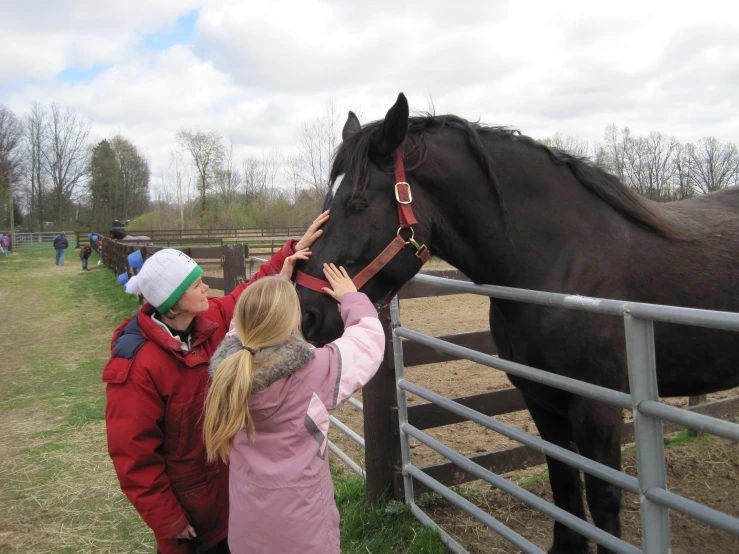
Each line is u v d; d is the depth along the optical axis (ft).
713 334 6.72
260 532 4.98
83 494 11.97
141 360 5.72
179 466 6.05
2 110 194.59
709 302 6.75
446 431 13.88
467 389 16.53
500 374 18.26
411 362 10.30
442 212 6.86
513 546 9.02
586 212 6.79
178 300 6.00
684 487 10.84
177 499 6.00
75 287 52.11
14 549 9.90
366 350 5.35
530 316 6.56
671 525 9.61
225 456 4.98
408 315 29.53
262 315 4.96
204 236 111.55
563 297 5.59
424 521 9.50
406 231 6.42
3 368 23.43
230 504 5.29
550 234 6.69
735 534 4.04
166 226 156.97
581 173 6.91
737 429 3.94
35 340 29.12
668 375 6.97
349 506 10.45
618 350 6.34
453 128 6.98
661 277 6.69
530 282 6.75
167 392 5.79
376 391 10.03
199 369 6.07
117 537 10.27
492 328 7.82
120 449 5.59
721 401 12.69
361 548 9.18
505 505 10.40
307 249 6.50
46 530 10.53
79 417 16.66
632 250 6.68
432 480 9.29
